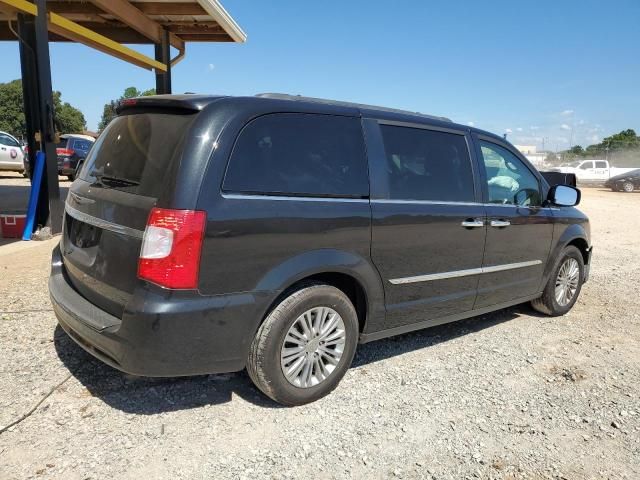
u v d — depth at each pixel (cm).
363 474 271
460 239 411
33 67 805
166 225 273
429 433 311
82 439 287
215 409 325
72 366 370
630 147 4297
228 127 295
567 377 396
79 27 890
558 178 1151
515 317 545
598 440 312
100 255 309
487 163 450
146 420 309
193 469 267
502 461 287
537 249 496
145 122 325
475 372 398
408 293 383
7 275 597
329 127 343
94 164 360
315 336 333
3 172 2466
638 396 368
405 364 408
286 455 283
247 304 295
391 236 360
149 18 1170
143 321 271
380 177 361
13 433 288
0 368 362
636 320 545
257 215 296
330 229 327
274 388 318
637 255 927
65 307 322
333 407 335
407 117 395
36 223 838
